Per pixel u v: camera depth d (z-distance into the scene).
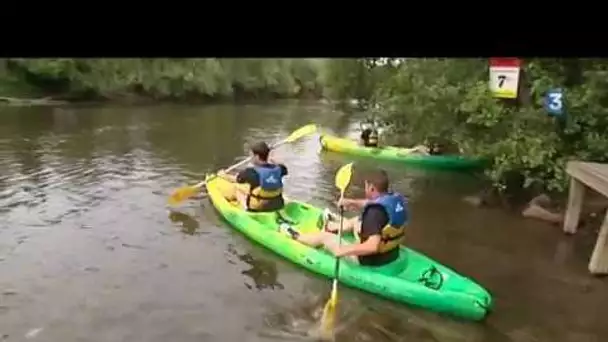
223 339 4.29
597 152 6.80
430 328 4.49
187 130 15.29
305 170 10.34
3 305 4.73
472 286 4.71
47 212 7.16
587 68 6.97
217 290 5.10
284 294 5.06
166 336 4.30
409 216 7.41
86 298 4.89
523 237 6.59
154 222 6.85
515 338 4.33
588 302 4.95
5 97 20.80
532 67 7.30
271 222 6.42
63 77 22.06
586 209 7.35
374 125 13.69
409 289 4.77
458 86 8.54
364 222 5.02
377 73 13.49
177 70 26.23
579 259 5.93
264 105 26.95
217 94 28.64
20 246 6.00
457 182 9.42
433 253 6.07
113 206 7.47
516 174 7.87
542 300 4.98
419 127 10.24
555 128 7.10
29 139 12.51
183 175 9.38
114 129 14.83
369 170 10.37
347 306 4.86
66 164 9.94
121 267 5.54
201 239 6.31
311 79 32.62
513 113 7.48
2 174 9.05
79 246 6.04
